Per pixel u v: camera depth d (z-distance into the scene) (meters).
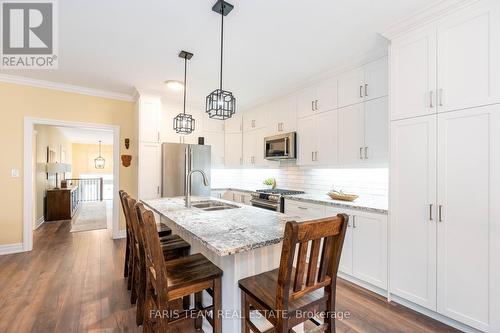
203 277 1.44
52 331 1.80
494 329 1.63
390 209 2.20
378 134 2.58
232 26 2.13
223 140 5.05
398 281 2.15
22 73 3.23
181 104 4.48
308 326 1.89
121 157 4.16
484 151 1.67
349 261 2.60
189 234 1.47
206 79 3.35
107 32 2.21
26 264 3.01
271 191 3.90
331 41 2.38
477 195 1.70
